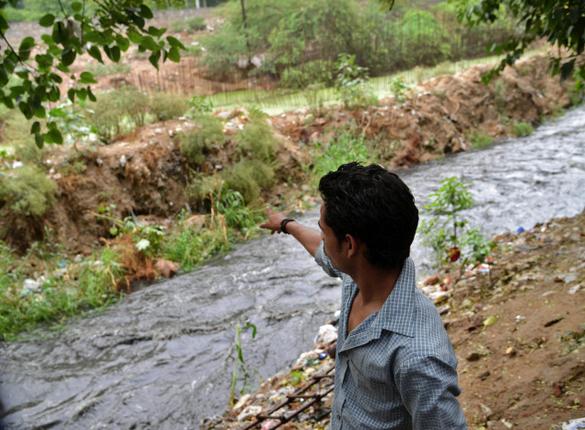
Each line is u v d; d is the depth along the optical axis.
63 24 2.24
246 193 8.42
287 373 4.27
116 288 6.32
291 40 14.07
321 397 3.29
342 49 14.66
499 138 12.26
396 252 1.22
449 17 17.34
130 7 2.33
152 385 4.52
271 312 5.49
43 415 4.26
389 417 1.26
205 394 4.31
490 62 15.16
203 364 4.75
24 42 2.31
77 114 7.76
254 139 8.84
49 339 5.42
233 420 3.72
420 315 1.21
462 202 5.07
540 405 2.54
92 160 7.79
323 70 13.31
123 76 12.84
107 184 7.78
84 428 4.09
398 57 15.60
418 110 11.34
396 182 1.21
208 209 8.39
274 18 14.64
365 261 1.25
